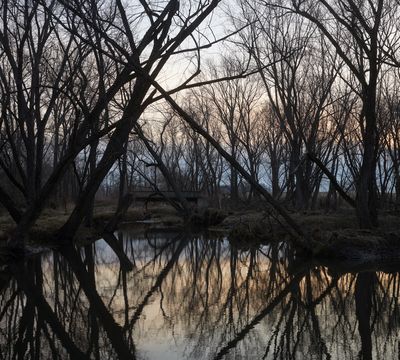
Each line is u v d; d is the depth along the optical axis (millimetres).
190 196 40125
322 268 14539
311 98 39625
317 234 17219
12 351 7371
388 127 33500
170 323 8922
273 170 45438
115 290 12242
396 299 10680
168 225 33875
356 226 20719
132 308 10164
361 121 20172
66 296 11391
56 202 41062
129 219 37531
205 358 6914
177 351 7266
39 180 18844
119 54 16172
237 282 13391
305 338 7863
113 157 18750
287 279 13328
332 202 40844
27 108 19109
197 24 13320
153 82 13125
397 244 16156
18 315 9562
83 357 7070
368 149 18234
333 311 9688
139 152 48938
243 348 7371
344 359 6824
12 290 11969
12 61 17469
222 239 24766
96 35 15930
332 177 19969
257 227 23672
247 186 61500
